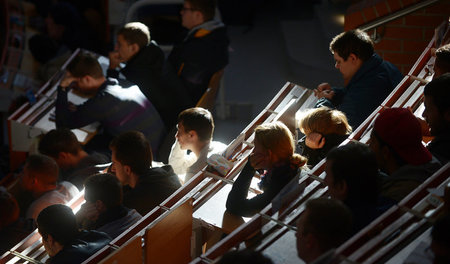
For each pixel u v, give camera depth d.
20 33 15.53
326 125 6.68
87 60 10.37
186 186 6.75
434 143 6.19
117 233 6.66
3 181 10.88
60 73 12.13
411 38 10.45
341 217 4.55
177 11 15.59
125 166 7.61
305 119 6.86
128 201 7.31
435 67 7.11
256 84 16.27
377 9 10.24
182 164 8.69
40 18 16.23
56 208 6.28
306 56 16.41
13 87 14.42
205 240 6.43
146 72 11.12
